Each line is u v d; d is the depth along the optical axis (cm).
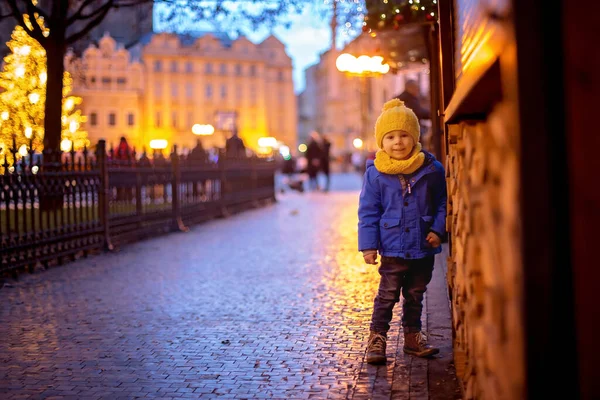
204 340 494
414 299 440
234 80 9425
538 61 150
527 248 152
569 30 150
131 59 8781
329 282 730
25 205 825
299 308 601
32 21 1330
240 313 586
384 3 855
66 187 936
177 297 665
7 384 395
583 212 151
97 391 381
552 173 151
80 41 1677
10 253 786
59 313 597
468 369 298
